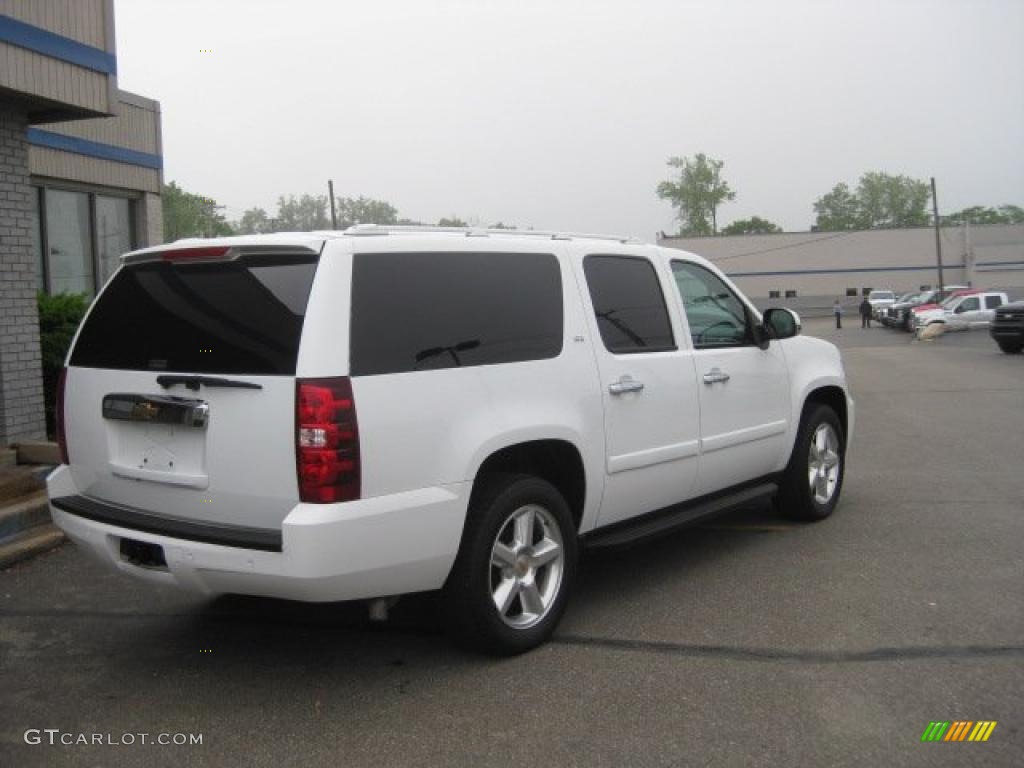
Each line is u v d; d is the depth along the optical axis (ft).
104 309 14.90
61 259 39.29
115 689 13.89
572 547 15.52
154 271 14.34
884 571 18.78
